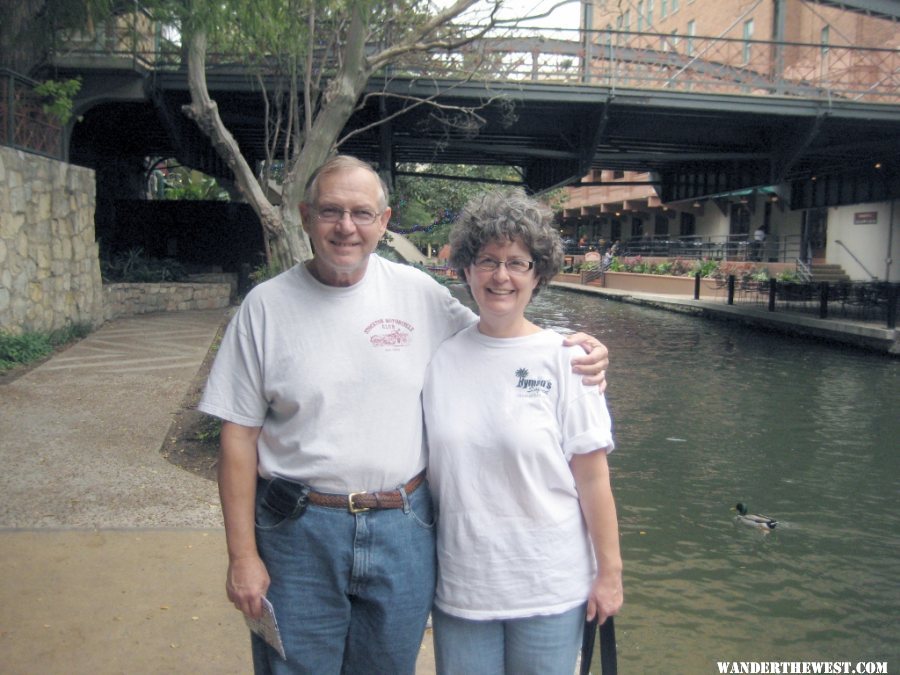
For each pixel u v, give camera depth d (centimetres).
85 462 564
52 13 915
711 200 3725
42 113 1133
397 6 911
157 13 700
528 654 213
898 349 1544
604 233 5238
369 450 211
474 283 217
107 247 1945
